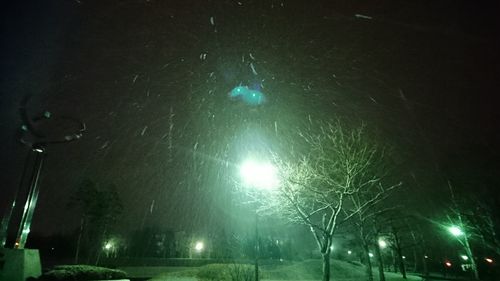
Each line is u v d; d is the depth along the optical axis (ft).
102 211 128.36
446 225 78.43
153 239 212.84
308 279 101.96
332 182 43.04
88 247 137.49
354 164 42.86
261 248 138.10
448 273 158.10
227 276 76.69
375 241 70.64
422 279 108.37
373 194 61.36
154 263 139.33
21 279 47.19
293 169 41.91
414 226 101.40
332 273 108.68
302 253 158.71
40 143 53.93
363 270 119.65
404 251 166.81
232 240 86.12
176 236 210.79
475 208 57.47
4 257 47.70
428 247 134.62
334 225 40.16
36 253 51.19
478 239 76.74
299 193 42.01
